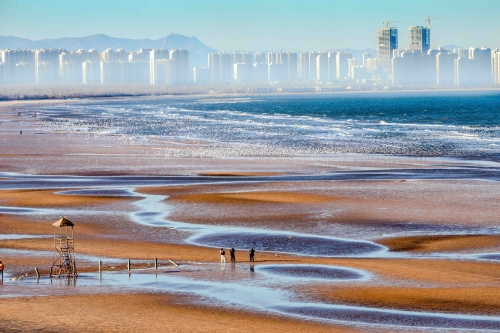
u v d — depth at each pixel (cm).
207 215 9619
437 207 9962
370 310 5334
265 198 10800
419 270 6594
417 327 4934
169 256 7431
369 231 8556
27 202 10662
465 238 8106
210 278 6394
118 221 9281
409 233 8419
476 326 4950
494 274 6469
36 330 4869
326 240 8131
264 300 5634
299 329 4903
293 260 7156
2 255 7456
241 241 8150
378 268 6688
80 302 5612
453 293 5759
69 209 10131
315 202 10431
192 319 5134
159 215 9656
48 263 7106
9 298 5738
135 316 5212
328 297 5694
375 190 11456
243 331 4862
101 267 6900
